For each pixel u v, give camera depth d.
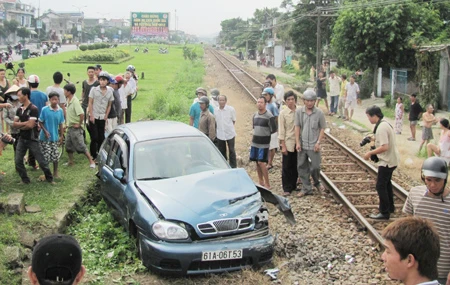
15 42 113.62
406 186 11.31
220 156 8.25
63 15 173.75
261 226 6.99
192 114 11.77
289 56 59.22
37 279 2.68
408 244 2.96
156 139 8.25
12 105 10.42
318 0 42.84
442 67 23.52
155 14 118.69
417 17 27.88
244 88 32.53
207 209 6.75
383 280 6.63
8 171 10.98
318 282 6.58
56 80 11.67
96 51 63.59
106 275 6.64
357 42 29.00
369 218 8.98
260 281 6.47
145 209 6.86
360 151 14.92
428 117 14.55
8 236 7.24
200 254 6.44
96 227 8.27
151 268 6.62
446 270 4.73
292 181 10.64
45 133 10.09
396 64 28.62
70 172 11.10
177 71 45.41
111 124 12.62
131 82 16.70
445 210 4.76
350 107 21.16
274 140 12.28
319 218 9.01
